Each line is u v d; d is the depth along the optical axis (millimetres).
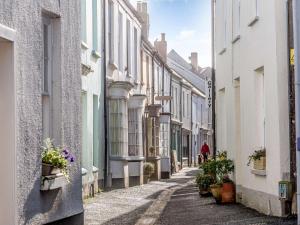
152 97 35594
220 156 19219
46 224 9828
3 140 8625
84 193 19281
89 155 19969
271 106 13688
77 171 11141
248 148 15859
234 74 17781
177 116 47656
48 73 10312
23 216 8836
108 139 24344
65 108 10555
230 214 14773
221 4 20266
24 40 8984
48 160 9656
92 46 21312
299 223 10750
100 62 22766
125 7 27438
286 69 13180
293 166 13016
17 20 8773
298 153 10766
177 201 19531
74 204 10938
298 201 10766
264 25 14227
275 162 13445
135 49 30469
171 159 42094
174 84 46344
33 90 9258
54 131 10328
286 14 13195
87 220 14172
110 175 24438
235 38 17344
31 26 9242
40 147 9484
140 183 28094
